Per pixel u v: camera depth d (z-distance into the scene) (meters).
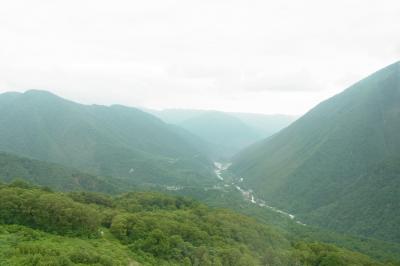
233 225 157.25
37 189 154.12
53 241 108.12
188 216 157.75
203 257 121.38
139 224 129.12
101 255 100.94
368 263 156.12
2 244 100.50
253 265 127.62
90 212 127.50
